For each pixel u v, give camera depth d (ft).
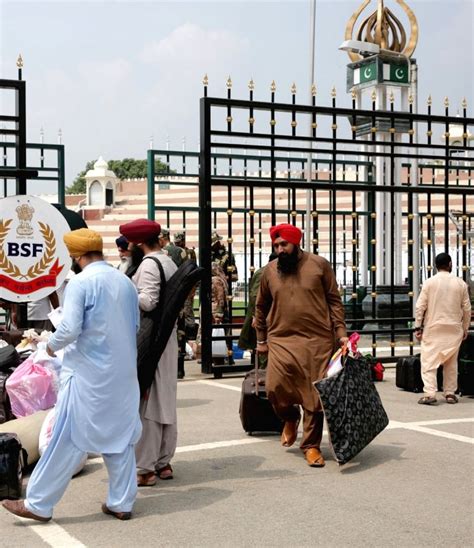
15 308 32.76
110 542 16.66
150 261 20.62
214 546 16.43
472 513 18.51
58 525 17.76
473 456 23.72
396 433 26.73
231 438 25.96
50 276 32.24
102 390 17.52
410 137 40.68
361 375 22.90
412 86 53.11
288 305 23.02
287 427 24.27
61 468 17.58
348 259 98.94
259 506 19.02
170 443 21.25
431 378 32.22
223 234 115.24
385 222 53.98
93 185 162.40
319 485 20.79
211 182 37.24
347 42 51.44
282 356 22.99
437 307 32.17
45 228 32.14
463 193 42.01
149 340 20.20
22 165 34.47
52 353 17.47
